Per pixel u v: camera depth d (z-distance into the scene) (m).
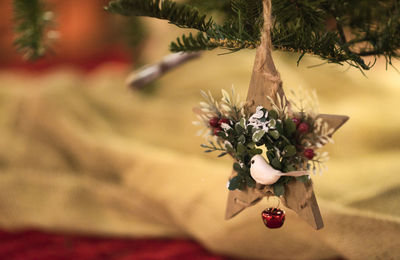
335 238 0.75
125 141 1.10
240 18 0.57
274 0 0.58
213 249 0.85
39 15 0.68
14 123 1.17
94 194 1.03
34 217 0.97
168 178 0.96
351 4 0.61
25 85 1.31
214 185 0.88
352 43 0.60
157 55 1.20
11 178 1.05
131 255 0.88
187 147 1.08
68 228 0.96
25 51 0.68
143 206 0.98
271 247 0.81
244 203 0.60
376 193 0.78
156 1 0.58
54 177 1.07
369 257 0.73
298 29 0.57
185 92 1.18
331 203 0.78
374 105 1.07
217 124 0.58
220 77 1.17
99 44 2.60
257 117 0.56
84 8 2.53
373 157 0.96
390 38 0.58
